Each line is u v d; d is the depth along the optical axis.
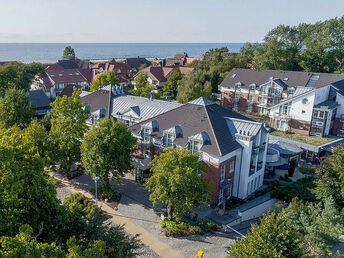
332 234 26.80
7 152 22.84
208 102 44.88
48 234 22.59
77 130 43.62
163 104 51.97
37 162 24.84
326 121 63.22
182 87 83.62
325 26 97.94
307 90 64.88
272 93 77.06
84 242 23.08
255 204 38.31
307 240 27.70
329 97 67.56
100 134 37.97
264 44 108.00
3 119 54.62
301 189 39.91
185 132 41.06
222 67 111.06
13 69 93.06
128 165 40.00
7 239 15.85
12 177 21.72
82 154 40.00
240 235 33.44
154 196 32.09
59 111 43.88
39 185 23.48
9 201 20.77
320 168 37.56
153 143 43.78
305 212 31.38
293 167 48.62
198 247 30.64
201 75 93.12
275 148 52.19
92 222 23.77
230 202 40.38
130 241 25.84
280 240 21.08
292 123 66.75
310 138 62.88
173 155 32.50
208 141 38.38
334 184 35.78
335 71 90.56
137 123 47.00
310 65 93.50
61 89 110.25
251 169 41.56
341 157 35.81
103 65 140.88
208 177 38.41
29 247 16.11
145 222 34.62
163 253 29.36
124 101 55.09
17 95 56.50
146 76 89.75
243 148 39.78
